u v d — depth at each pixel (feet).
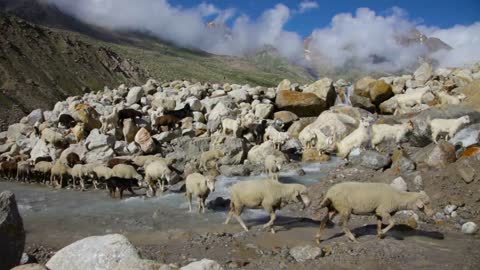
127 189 63.77
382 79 115.44
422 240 36.65
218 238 39.04
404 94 102.53
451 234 38.78
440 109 70.79
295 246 36.09
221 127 91.45
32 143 92.02
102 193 63.16
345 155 70.74
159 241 39.40
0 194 20.76
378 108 106.22
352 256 32.60
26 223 46.83
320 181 58.44
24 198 60.59
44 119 106.63
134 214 49.70
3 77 338.95
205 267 20.33
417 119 69.05
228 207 51.31
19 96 319.06
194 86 125.08
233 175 68.49
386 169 56.08
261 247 36.68
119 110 90.74
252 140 87.92
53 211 52.34
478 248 34.50
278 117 99.91
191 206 51.90
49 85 380.17
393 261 31.50
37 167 73.41
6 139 100.73
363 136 69.46
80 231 43.60
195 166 71.41
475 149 51.57
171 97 112.68
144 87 124.36
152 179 60.44
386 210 35.09
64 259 20.89
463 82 107.14
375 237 37.04
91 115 92.02
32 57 410.52
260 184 40.93
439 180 48.44
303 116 105.50
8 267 20.07
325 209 47.67
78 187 68.33
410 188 48.75
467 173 47.14
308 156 77.25
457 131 62.85
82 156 76.95
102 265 20.17
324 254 33.81
